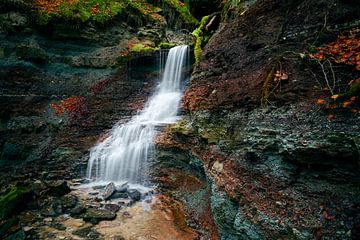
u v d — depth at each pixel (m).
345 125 4.50
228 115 6.98
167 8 17.88
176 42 15.89
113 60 13.68
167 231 6.53
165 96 11.91
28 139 10.25
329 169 4.47
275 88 6.14
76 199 7.92
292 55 6.46
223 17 12.65
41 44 12.78
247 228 4.92
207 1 16.06
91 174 9.61
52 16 12.93
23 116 10.91
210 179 6.52
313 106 5.21
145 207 7.61
